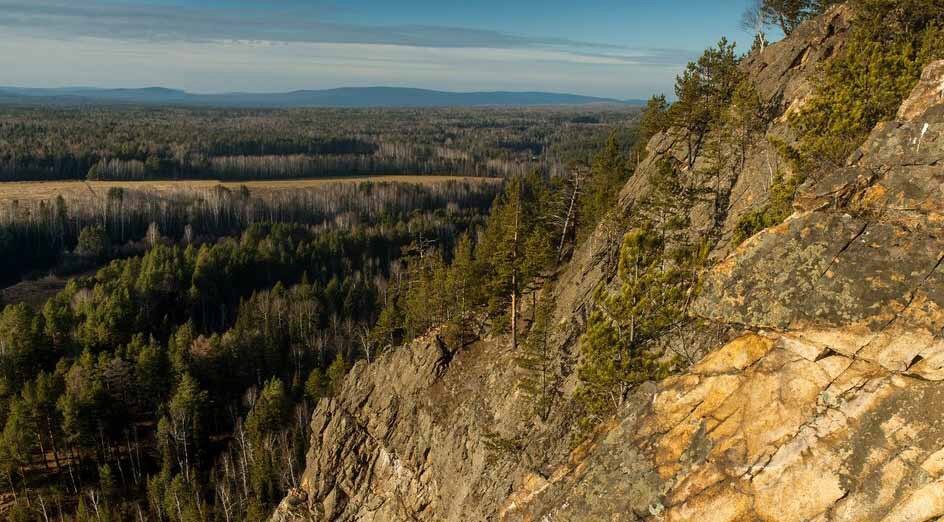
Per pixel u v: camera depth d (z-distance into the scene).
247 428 90.62
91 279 140.50
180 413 87.88
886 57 32.34
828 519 16.55
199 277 139.62
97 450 86.62
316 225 197.88
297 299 135.38
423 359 61.75
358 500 59.31
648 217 49.41
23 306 105.25
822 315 18.95
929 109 21.33
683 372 22.50
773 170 41.47
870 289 18.41
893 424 16.61
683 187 51.12
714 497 18.81
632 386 31.81
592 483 22.39
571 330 48.78
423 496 53.72
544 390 45.03
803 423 18.25
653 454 21.14
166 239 178.38
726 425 19.89
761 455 18.56
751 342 20.92
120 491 82.31
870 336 18.02
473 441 49.94
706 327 28.31
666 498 19.88
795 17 64.94
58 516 77.06
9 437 76.69
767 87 52.53
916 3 35.97
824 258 19.67
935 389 16.38
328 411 67.88
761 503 17.84
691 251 34.03
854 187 20.83
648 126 76.31
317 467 63.59
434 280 74.06
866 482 16.34
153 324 125.81
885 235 19.05
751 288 20.80
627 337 32.00
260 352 115.00
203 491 83.56
